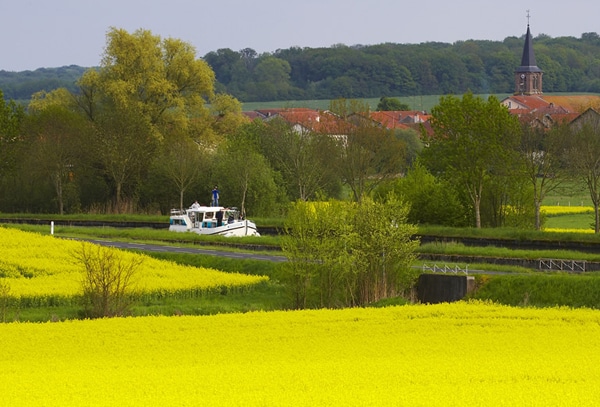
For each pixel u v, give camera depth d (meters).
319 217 176.62
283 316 137.12
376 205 177.25
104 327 127.31
